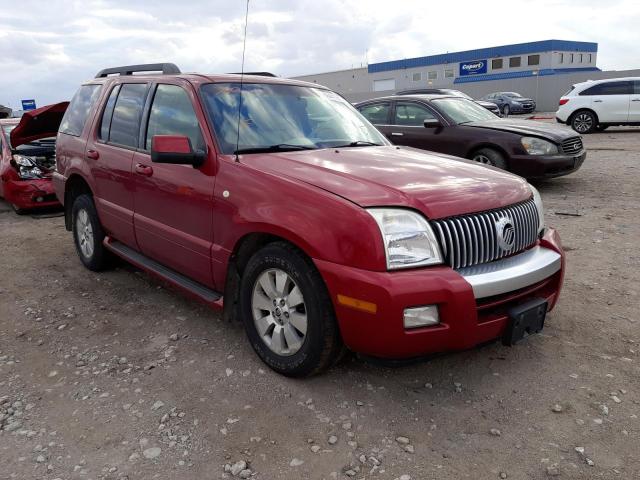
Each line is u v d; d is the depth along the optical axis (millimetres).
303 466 2547
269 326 3328
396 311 2668
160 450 2674
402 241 2758
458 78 60375
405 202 2859
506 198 3201
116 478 2484
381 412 2947
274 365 3303
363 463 2557
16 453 2664
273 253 3150
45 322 4207
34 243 6629
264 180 3201
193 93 3863
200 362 3521
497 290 2877
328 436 2756
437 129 8898
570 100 18438
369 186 2982
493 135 8336
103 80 5230
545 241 3457
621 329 3830
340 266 2789
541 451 2613
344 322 2834
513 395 3082
